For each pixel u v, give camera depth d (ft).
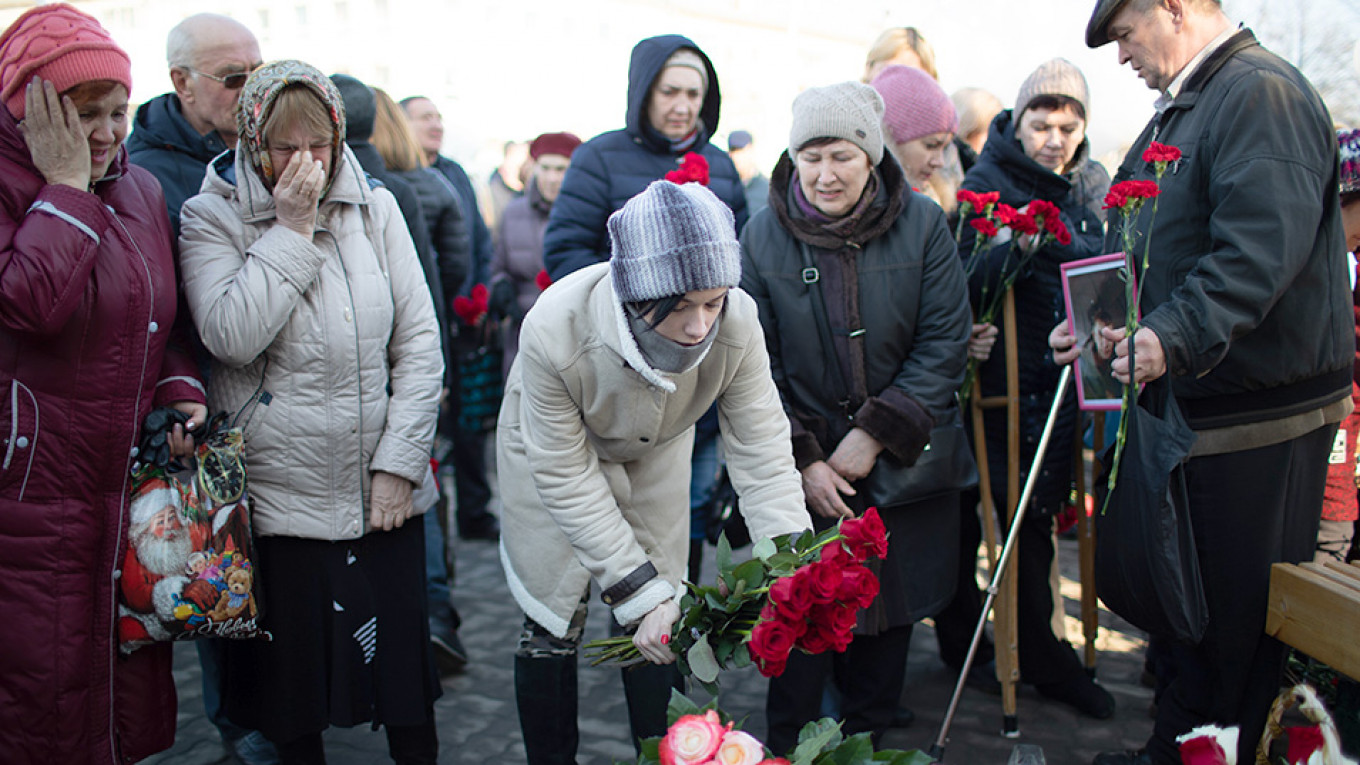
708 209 5.26
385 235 7.76
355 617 7.43
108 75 6.31
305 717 7.34
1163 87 7.89
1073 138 10.03
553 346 6.08
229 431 7.04
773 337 8.64
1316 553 8.32
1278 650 7.64
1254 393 7.38
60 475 6.39
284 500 7.23
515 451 7.55
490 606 13.08
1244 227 6.89
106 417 6.48
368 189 7.63
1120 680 10.74
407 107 16.52
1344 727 7.70
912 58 12.68
